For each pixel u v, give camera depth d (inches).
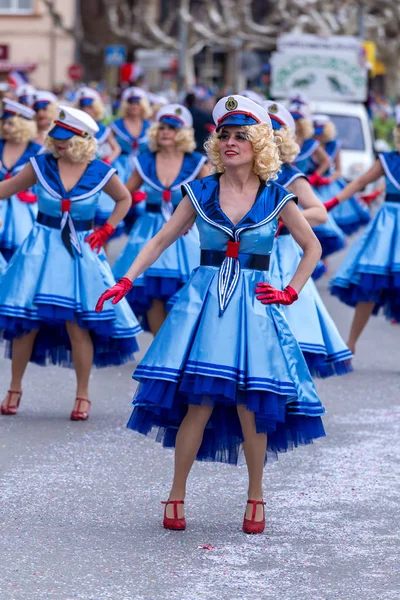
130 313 394.9
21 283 374.6
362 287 482.9
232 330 263.3
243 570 245.9
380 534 272.2
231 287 266.5
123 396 426.3
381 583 239.6
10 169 519.2
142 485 310.2
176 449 271.1
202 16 2209.6
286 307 376.5
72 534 267.1
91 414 395.5
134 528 273.0
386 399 430.0
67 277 376.5
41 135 601.0
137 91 761.6
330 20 1739.7
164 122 470.0
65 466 327.3
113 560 250.2
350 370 389.7
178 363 261.7
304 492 307.1
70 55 2252.7
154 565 247.6
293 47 1161.4
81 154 376.8
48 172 380.8
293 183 376.5
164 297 467.5
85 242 382.6
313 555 256.5
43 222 382.6
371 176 485.7
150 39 1990.7
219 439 279.9
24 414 393.1
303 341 373.7
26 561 247.9
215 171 278.1
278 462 338.0
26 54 2250.2
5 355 398.9
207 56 2244.1
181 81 1630.2
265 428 267.3
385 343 554.9
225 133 268.7
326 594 233.0
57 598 227.0
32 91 693.9
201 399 264.1
